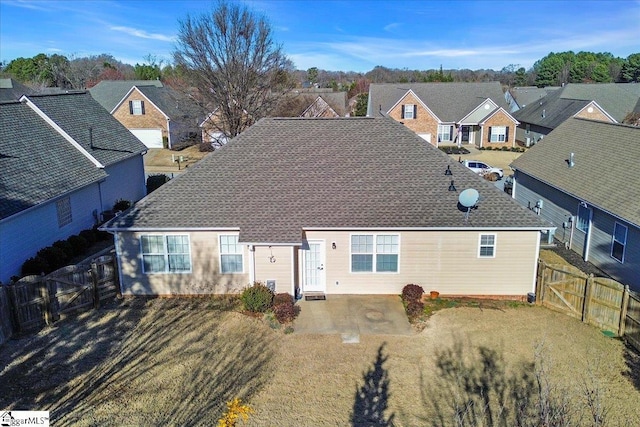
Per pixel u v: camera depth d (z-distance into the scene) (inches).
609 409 427.2
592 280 579.2
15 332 560.4
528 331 572.4
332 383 471.8
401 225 642.2
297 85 2236.7
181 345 539.2
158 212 663.8
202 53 1637.6
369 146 743.1
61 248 785.6
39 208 757.3
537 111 2118.6
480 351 529.0
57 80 3720.5
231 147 748.0
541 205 975.6
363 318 607.2
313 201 676.7
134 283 669.3
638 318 526.0
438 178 701.9
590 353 521.3
